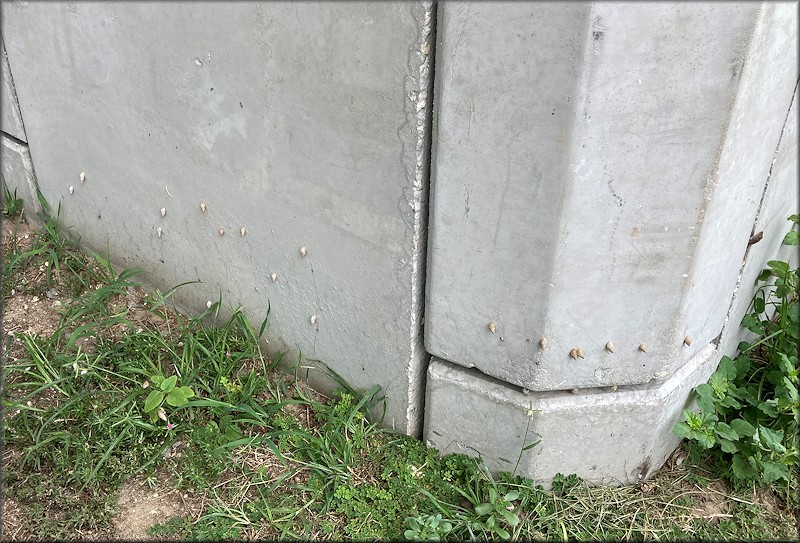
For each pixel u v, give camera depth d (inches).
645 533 92.2
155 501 94.8
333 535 91.0
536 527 92.3
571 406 91.2
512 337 87.7
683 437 104.2
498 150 77.4
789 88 88.7
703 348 104.3
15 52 129.6
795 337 112.5
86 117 122.5
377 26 79.0
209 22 94.4
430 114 81.4
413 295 92.3
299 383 113.4
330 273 100.2
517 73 72.6
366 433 103.0
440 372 96.6
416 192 85.2
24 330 123.4
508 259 82.9
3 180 154.9
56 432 100.7
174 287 121.7
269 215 103.2
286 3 85.1
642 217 79.6
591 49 68.5
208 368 111.2
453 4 72.7
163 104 107.7
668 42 69.6
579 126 72.5
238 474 98.3
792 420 103.3
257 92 94.3
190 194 113.0
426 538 87.4
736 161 82.2
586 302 84.3
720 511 96.9
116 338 120.3
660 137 74.9
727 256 93.6
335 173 91.7
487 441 97.3
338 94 86.1
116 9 105.1
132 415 103.0
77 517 90.7
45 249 138.6
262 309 113.5
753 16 69.6
